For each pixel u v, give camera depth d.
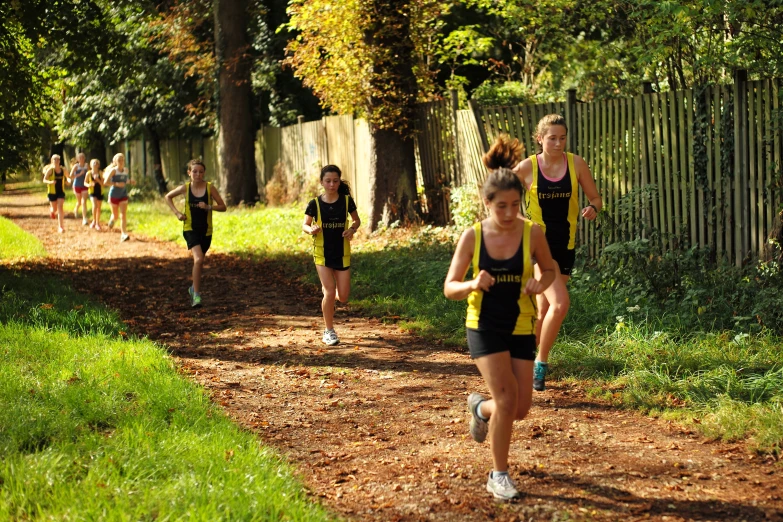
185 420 5.95
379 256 14.00
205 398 6.70
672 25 11.07
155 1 25.88
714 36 11.55
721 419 5.86
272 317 10.66
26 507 4.37
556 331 6.67
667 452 5.49
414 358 8.37
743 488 4.86
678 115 10.59
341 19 16.16
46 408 5.91
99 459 5.02
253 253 16.00
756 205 9.59
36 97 14.84
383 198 17.23
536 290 4.49
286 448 5.79
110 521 4.14
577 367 7.44
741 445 5.55
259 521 4.26
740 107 9.68
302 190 24.84
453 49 22.34
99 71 16.12
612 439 5.77
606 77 15.83
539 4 16.38
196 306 11.40
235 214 23.11
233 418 6.44
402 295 11.24
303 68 17.28
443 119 16.61
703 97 10.18
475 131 15.22
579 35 16.98
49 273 13.98
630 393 6.61
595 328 8.43
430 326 9.55
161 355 8.02
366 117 16.95
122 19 25.02
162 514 4.22
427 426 6.20
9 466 4.75
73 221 24.30
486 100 18.30
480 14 24.00
